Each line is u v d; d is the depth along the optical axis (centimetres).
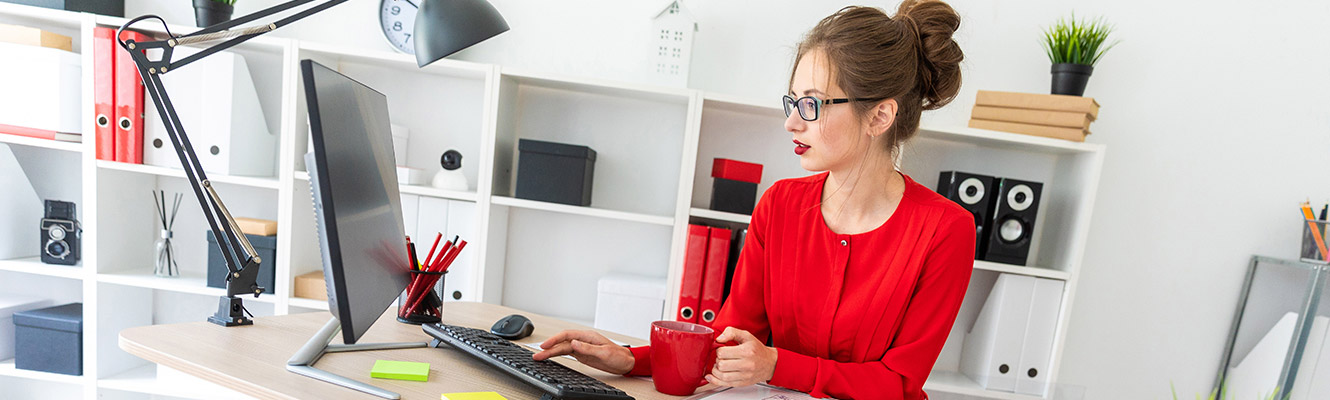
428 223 184
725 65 200
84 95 175
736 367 85
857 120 100
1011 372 186
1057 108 175
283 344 88
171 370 82
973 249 107
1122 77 197
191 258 212
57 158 206
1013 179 183
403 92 204
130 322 199
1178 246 204
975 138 187
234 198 209
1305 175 200
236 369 75
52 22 191
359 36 201
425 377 79
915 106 107
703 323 182
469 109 205
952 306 104
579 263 212
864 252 108
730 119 204
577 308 214
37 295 211
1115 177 202
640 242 210
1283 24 194
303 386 72
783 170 205
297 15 107
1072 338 210
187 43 105
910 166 203
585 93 204
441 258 111
